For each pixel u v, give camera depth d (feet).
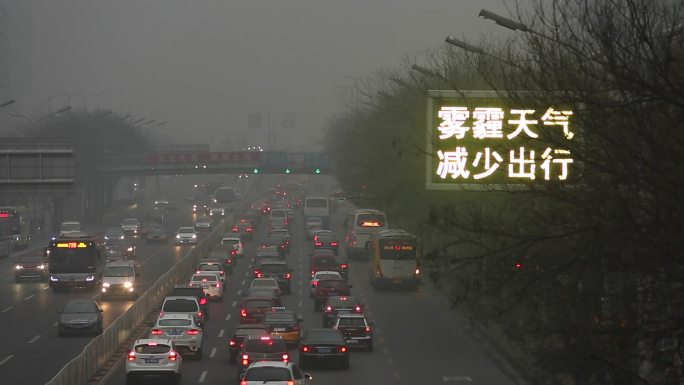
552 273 112.98
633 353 107.65
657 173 101.50
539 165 123.34
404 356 260.62
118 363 239.09
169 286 385.70
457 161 138.72
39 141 346.74
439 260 131.03
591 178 112.68
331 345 237.04
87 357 212.84
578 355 110.22
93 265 398.21
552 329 116.06
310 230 654.94
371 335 268.82
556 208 118.73
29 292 404.57
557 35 122.31
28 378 216.74
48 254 406.21
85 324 286.87
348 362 239.09
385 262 409.69
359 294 404.98
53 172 344.69
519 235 117.08
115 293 379.35
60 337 286.66
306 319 335.26
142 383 208.33
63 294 397.60
